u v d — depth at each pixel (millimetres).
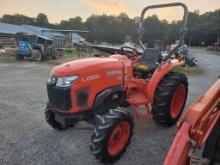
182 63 4316
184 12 3787
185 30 3842
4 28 41406
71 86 2850
